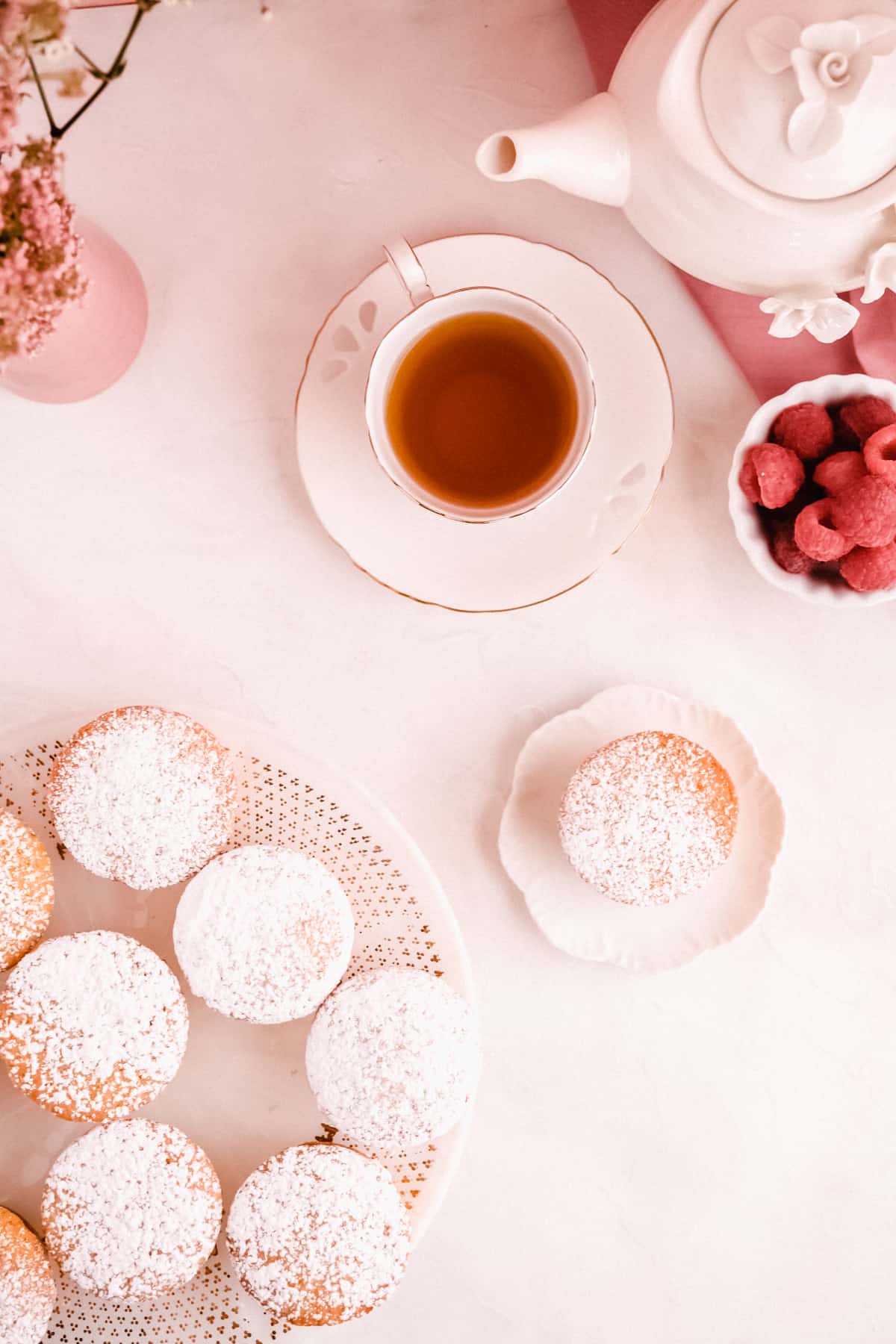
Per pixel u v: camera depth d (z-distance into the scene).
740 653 0.74
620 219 0.73
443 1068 0.68
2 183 0.55
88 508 0.73
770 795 0.72
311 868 0.69
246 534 0.73
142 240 0.73
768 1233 0.74
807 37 0.59
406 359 0.68
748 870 0.72
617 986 0.74
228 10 0.72
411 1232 0.70
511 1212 0.73
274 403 0.73
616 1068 0.74
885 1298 0.74
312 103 0.72
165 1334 0.71
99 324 0.68
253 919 0.68
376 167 0.73
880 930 0.74
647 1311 0.74
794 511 0.70
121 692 0.73
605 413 0.71
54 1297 0.69
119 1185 0.68
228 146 0.72
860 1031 0.74
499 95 0.72
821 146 0.60
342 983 0.70
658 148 0.63
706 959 0.74
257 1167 0.71
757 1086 0.74
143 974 0.69
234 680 0.73
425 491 0.69
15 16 0.54
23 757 0.71
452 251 0.70
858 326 0.71
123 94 0.72
